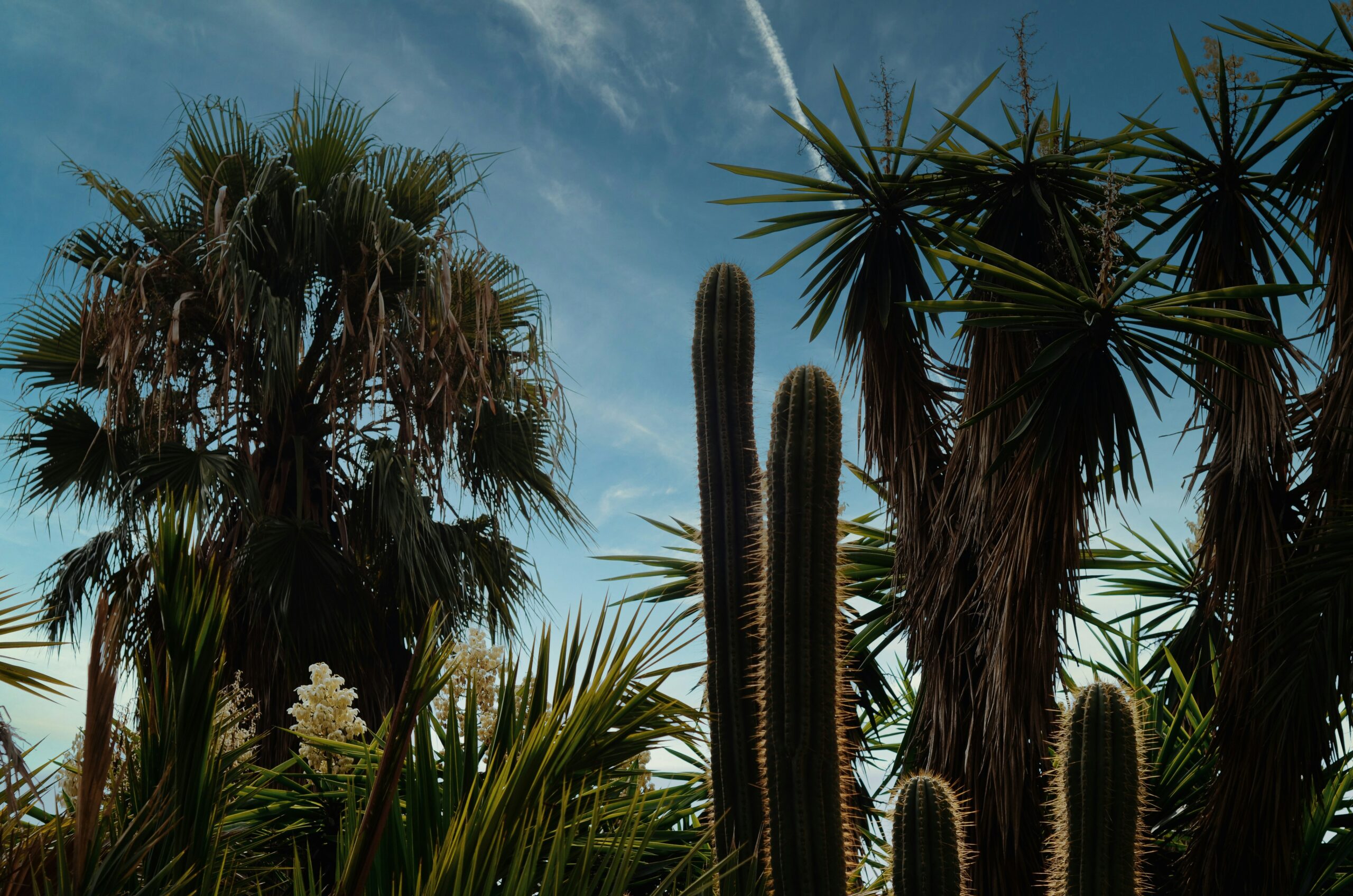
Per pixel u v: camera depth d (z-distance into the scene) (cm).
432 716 196
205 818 134
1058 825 208
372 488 552
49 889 108
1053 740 281
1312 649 268
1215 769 318
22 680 152
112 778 138
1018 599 279
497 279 654
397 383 590
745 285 206
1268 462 288
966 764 295
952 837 169
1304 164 300
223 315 520
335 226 580
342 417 589
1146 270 255
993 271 272
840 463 179
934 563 327
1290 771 272
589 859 124
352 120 612
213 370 584
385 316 532
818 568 171
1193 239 316
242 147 600
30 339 572
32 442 542
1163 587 424
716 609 189
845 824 170
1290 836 274
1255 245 304
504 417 634
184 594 141
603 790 146
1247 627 284
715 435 199
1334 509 276
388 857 152
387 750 113
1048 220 315
